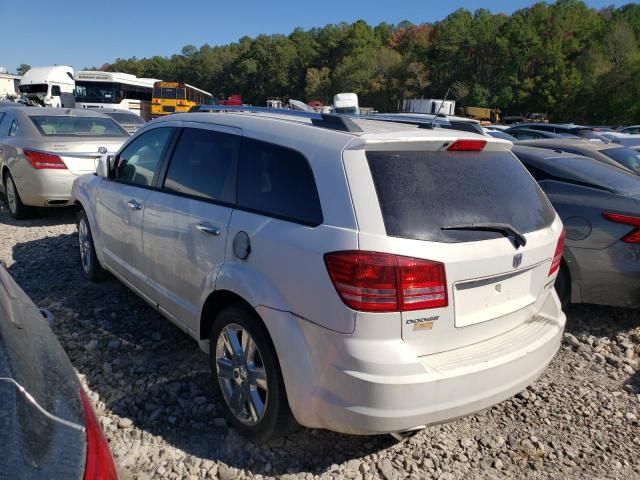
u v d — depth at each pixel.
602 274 4.58
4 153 7.88
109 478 1.46
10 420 1.43
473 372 2.44
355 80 106.56
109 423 3.08
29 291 4.95
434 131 2.90
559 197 4.83
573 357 4.35
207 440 2.97
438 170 2.64
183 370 3.67
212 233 3.07
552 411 3.53
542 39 92.31
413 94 97.75
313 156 2.66
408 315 2.33
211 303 3.18
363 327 2.32
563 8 97.31
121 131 8.50
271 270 2.67
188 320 3.42
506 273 2.67
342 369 2.37
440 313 2.42
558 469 2.98
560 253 3.16
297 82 129.25
